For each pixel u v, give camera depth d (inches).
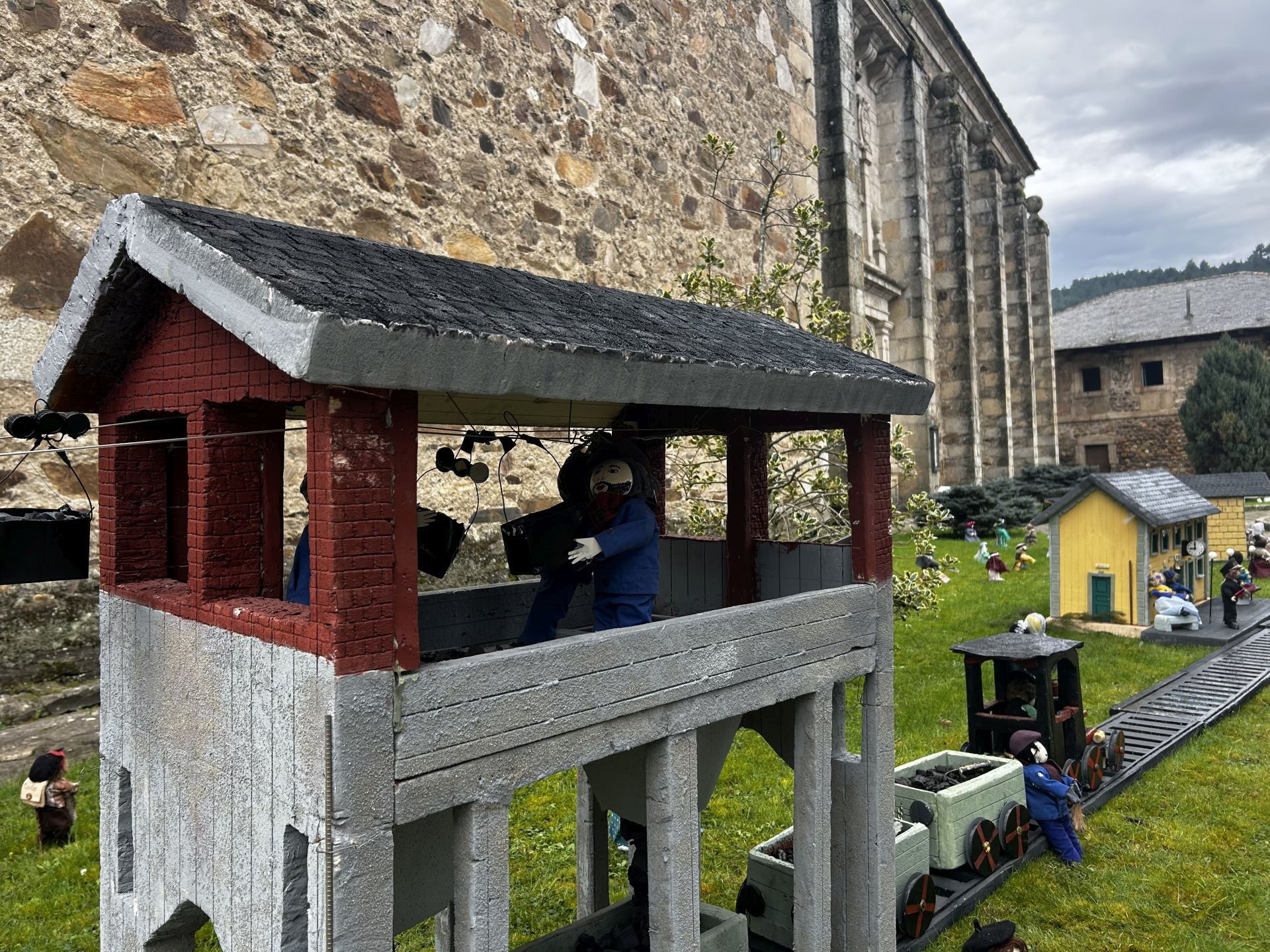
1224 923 175.6
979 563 667.4
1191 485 703.1
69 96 222.4
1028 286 1217.4
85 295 93.5
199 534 90.4
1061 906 181.5
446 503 302.7
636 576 117.8
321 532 72.1
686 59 432.1
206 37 246.8
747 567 158.1
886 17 831.7
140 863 101.6
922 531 331.6
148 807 99.8
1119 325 1424.7
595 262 371.6
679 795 100.4
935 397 980.6
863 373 123.0
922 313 900.6
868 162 883.4
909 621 448.8
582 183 366.6
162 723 96.6
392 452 74.9
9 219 212.2
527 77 343.3
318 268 77.7
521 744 83.0
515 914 171.2
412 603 75.8
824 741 123.6
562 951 142.5
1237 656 382.0
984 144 1108.5
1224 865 198.1
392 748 73.3
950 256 992.9
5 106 212.4
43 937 146.6
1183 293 1448.1
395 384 68.6
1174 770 256.1
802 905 123.6
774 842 173.0
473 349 72.3
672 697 98.2
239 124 253.3
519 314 85.7
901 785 194.1
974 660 233.6
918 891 164.1
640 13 403.2
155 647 98.1
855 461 135.9
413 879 99.3
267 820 78.4
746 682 109.3
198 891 90.0
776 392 107.2
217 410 91.1
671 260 415.5
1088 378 1407.5
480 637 150.9
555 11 357.7
